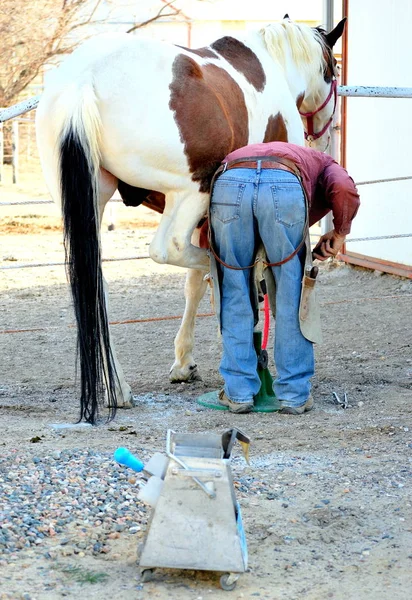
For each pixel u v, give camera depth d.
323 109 6.94
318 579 3.10
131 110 4.83
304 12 24.44
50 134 4.95
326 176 5.24
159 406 5.53
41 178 19.73
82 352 4.73
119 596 2.94
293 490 3.92
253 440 4.68
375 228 10.01
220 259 5.18
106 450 4.38
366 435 4.78
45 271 10.88
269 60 6.04
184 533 2.99
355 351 7.04
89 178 4.73
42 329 7.74
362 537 3.45
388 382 6.10
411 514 3.67
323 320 8.14
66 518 3.48
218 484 2.99
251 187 4.98
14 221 14.68
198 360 6.91
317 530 3.50
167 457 3.08
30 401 5.71
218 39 5.86
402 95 6.93
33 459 4.11
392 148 9.59
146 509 3.62
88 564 3.15
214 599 2.94
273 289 5.27
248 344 5.30
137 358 7.02
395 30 9.38
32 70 18.81
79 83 4.79
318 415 5.25
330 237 5.30
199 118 5.01
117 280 10.43
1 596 2.89
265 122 5.80
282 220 5.00
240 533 3.06
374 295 9.21
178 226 5.18
